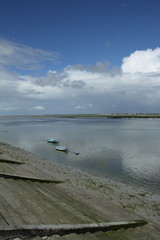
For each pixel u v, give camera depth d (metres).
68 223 5.50
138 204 11.30
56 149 31.44
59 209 6.47
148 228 6.66
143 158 25.77
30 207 6.09
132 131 62.06
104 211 7.45
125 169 20.97
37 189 8.52
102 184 14.98
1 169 11.27
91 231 5.34
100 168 21.30
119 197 11.93
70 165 22.31
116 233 5.75
